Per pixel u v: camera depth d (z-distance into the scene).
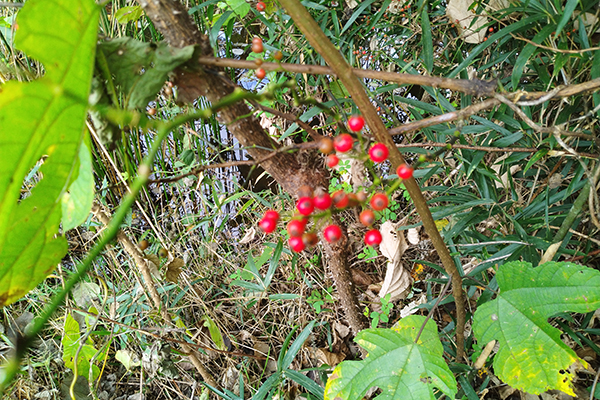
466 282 0.33
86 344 0.37
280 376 0.36
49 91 0.12
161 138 0.13
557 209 0.35
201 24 0.55
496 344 0.36
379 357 0.25
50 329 0.46
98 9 0.12
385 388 0.24
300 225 0.18
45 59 0.12
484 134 0.39
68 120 0.13
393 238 0.41
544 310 0.24
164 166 0.57
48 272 0.17
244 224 0.56
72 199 0.15
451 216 0.39
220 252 0.54
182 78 0.21
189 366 0.44
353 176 0.46
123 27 0.48
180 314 0.48
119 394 0.44
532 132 0.33
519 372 0.23
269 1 0.43
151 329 0.39
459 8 0.40
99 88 0.18
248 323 0.49
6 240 0.15
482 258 0.35
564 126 0.30
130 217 0.47
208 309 0.48
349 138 0.17
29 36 0.11
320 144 0.19
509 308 0.24
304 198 0.18
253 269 0.43
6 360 0.43
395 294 0.43
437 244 0.23
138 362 0.40
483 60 0.42
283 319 0.48
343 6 0.52
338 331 0.45
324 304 0.47
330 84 0.42
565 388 0.23
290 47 0.51
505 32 0.30
